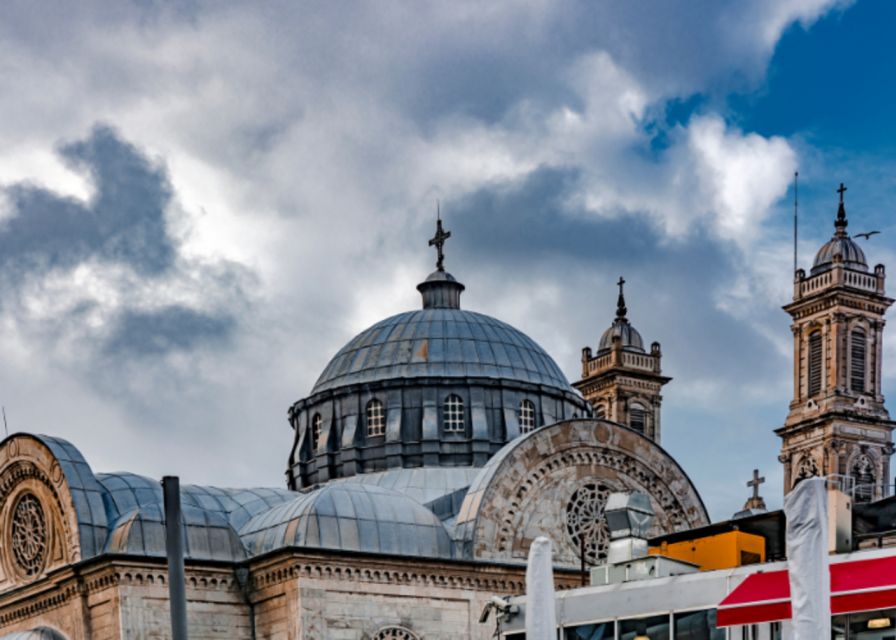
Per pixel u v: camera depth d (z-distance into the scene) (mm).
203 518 72188
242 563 71625
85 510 72500
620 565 53250
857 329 113938
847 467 111938
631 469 79688
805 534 40000
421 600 71500
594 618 50188
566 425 77938
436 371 88500
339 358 92125
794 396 115312
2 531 78062
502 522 75000
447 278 96562
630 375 120375
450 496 79875
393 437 87250
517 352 90625
